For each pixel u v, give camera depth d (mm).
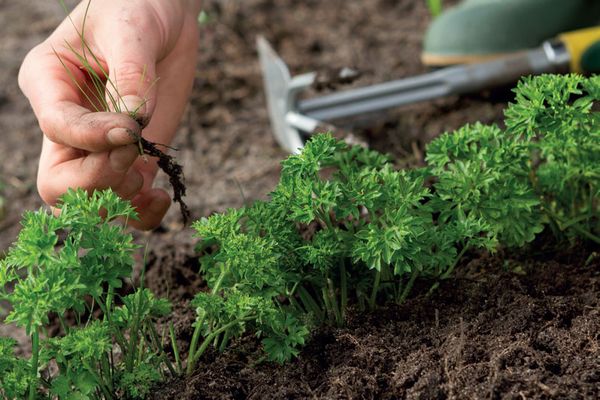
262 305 754
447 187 792
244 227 831
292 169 771
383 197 771
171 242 965
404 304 796
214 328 791
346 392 748
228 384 762
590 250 839
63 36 792
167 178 1072
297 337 759
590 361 746
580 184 855
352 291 816
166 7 803
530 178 830
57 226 730
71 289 720
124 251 736
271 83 1050
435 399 737
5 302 942
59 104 751
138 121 744
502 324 772
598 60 1011
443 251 777
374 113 1033
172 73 832
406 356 765
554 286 809
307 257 773
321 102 1023
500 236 840
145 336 785
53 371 831
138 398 758
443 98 1061
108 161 754
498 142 806
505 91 1070
